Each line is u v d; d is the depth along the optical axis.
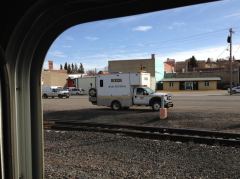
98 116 25.66
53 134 16.23
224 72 101.00
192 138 14.05
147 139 14.61
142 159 11.19
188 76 103.88
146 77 31.22
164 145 13.19
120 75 31.12
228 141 13.18
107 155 11.85
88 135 15.71
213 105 35.34
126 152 12.28
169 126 20.08
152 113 26.09
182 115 23.80
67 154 12.02
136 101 30.45
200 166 10.20
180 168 10.00
